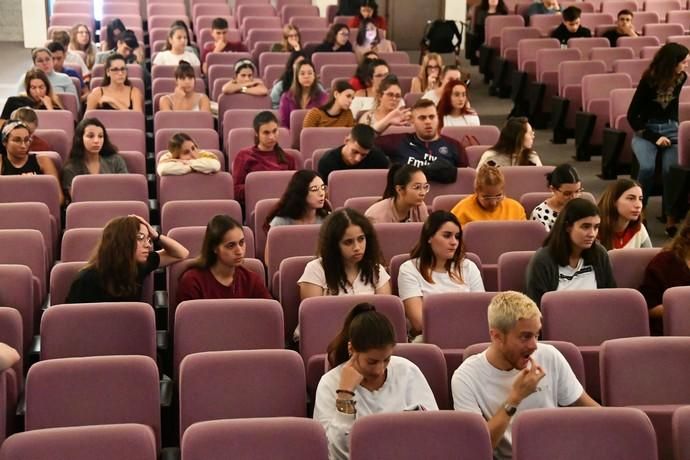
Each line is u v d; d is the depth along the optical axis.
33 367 4.35
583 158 10.24
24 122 7.82
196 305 5.00
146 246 5.45
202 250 5.48
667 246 5.77
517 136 7.67
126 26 14.46
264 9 14.68
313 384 4.73
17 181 7.14
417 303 5.54
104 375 4.37
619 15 12.91
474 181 7.38
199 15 14.86
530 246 6.27
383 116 8.71
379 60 9.81
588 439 3.92
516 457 3.90
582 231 5.47
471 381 4.35
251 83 10.08
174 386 4.98
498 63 12.80
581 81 10.78
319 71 11.55
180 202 6.73
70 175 7.79
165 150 8.55
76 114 10.08
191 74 9.89
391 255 6.16
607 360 4.65
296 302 5.58
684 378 4.67
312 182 6.39
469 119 9.05
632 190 6.16
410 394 4.35
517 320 4.21
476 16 14.55
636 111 8.88
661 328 5.61
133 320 4.96
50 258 6.59
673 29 13.20
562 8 14.47
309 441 3.80
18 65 15.27
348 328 4.35
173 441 4.96
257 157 7.96
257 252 6.69
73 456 3.74
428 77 10.22
